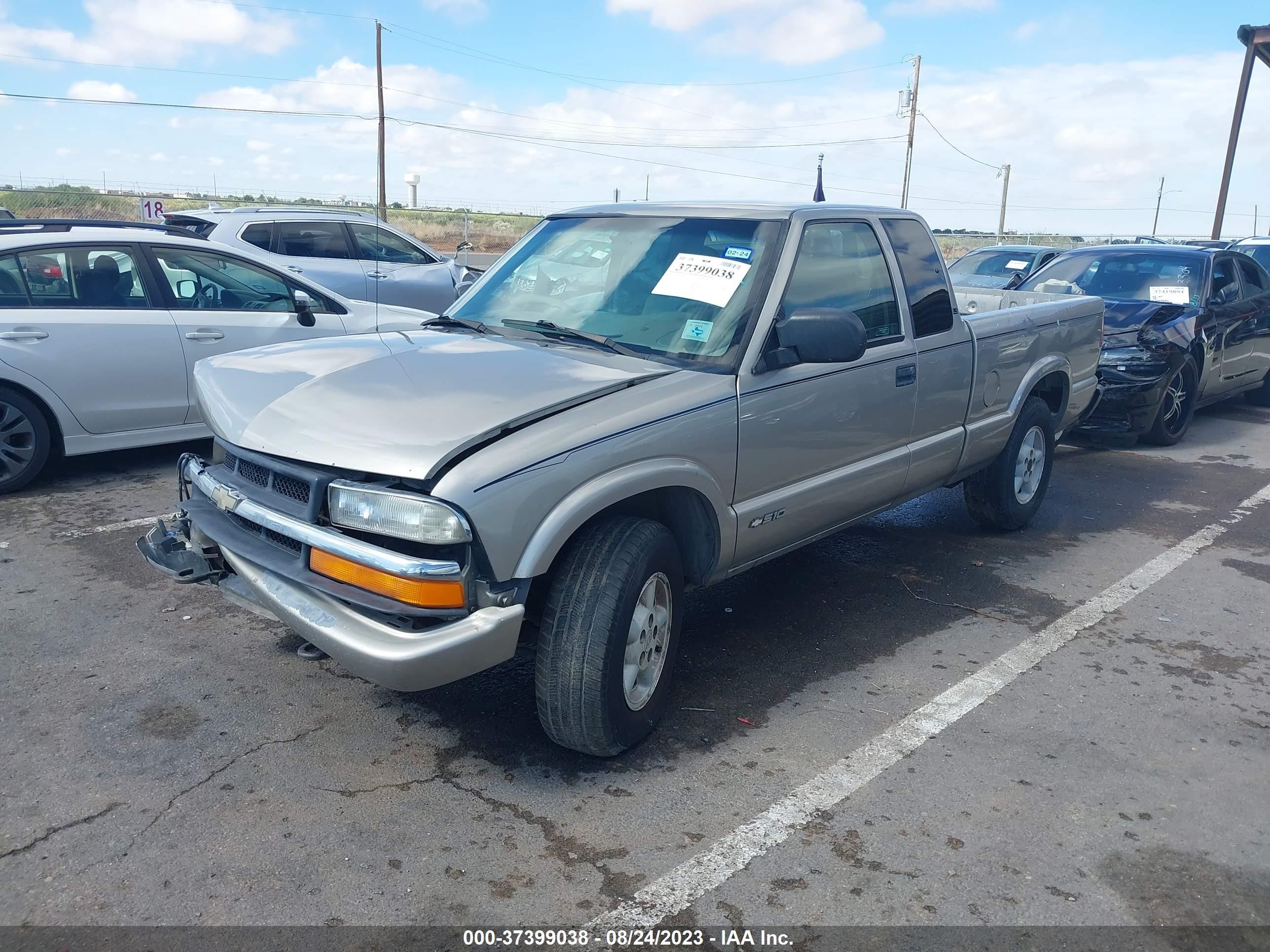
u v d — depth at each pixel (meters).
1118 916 2.72
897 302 4.61
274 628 4.37
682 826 3.05
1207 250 9.62
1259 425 10.02
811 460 4.11
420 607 2.91
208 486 3.48
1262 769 3.49
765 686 4.01
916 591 5.13
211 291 6.81
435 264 12.15
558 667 3.15
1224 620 4.84
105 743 3.41
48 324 6.04
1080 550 5.86
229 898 2.67
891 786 3.30
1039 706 3.90
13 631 4.25
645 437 3.32
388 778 3.26
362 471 2.97
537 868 2.83
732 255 4.02
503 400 3.22
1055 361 5.92
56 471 6.73
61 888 2.69
